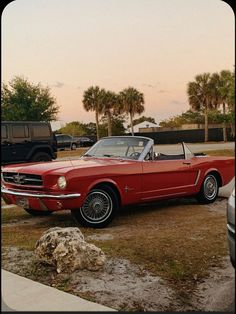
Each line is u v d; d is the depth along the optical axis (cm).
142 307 328
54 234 412
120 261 426
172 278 385
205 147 1041
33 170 577
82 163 604
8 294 341
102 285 367
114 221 625
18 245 488
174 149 691
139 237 521
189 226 580
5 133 1277
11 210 722
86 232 555
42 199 561
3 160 1265
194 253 453
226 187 902
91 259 401
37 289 353
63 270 393
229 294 353
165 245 482
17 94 2778
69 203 550
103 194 581
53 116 2934
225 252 455
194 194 721
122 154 659
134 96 2823
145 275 391
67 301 329
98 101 2880
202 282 379
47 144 1388
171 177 672
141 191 627
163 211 694
